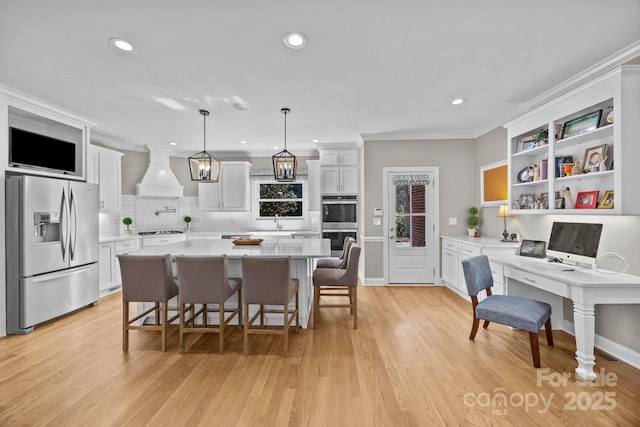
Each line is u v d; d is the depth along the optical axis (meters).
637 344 2.44
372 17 2.04
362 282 5.41
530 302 2.78
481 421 1.84
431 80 3.02
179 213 6.50
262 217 6.59
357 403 2.01
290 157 3.56
